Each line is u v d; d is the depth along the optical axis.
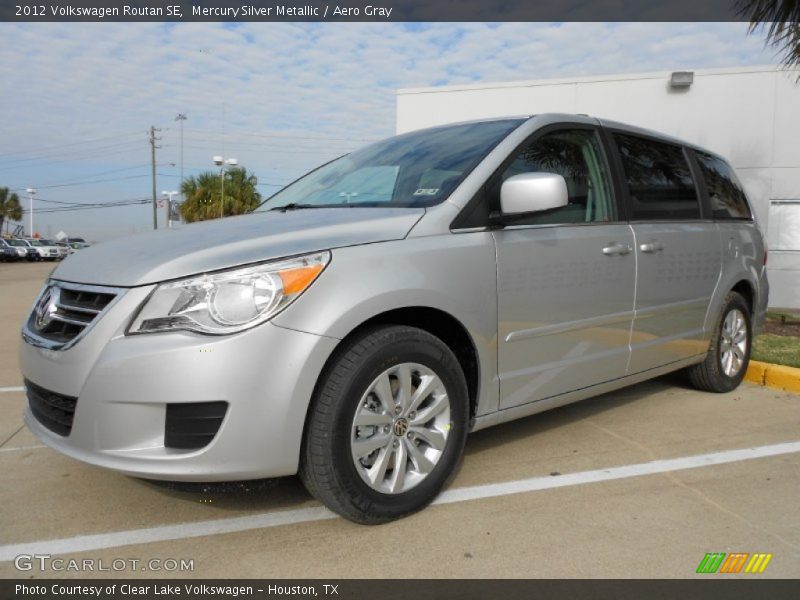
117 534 2.54
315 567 2.30
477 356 2.85
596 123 3.70
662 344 3.94
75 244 56.56
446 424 2.75
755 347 6.15
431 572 2.27
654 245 3.77
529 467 3.25
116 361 2.24
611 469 3.23
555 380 3.24
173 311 2.26
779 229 11.07
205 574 2.26
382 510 2.54
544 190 2.73
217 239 2.54
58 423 2.50
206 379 2.19
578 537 2.53
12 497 2.88
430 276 2.64
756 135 10.98
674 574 2.27
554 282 3.16
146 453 2.23
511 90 12.01
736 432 3.83
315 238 2.50
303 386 2.30
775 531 2.58
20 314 10.41
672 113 11.30
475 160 3.08
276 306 2.29
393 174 3.32
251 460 2.26
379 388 2.50
